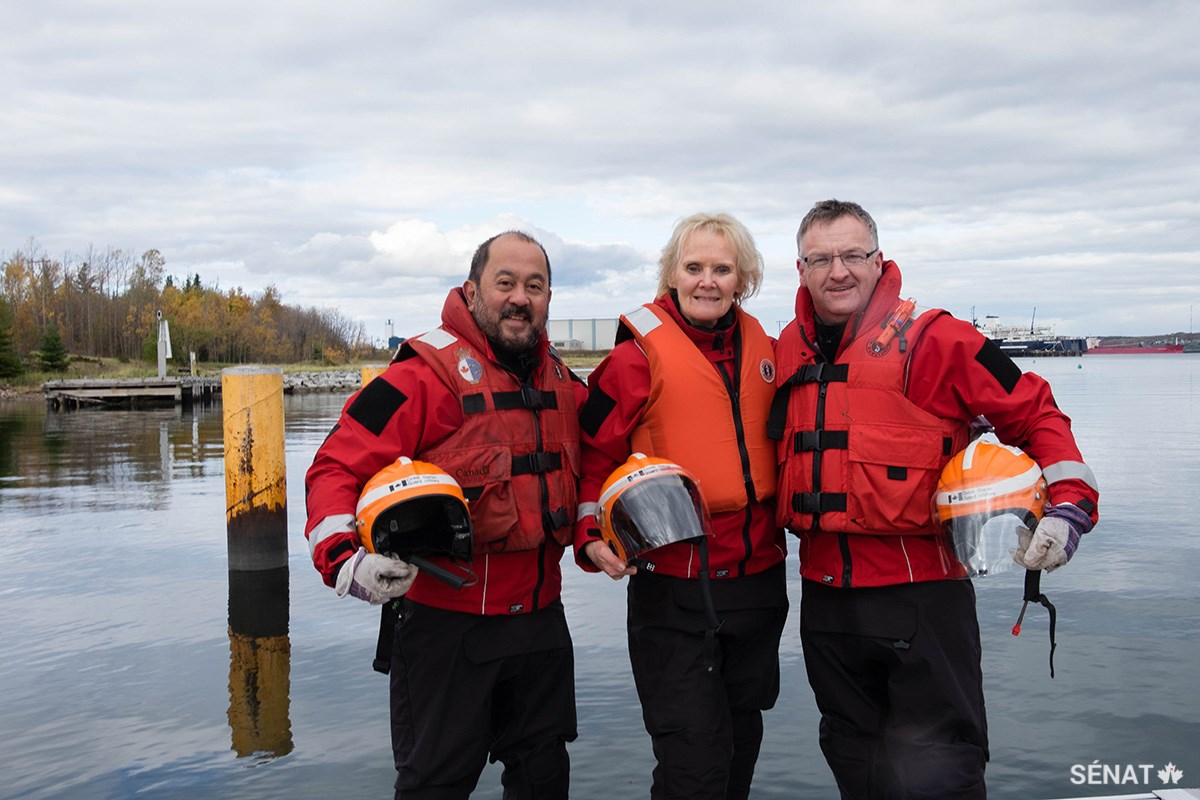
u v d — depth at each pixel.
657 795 3.20
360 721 4.89
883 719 3.25
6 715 5.02
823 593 3.25
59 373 60.09
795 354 3.32
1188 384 50.94
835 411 3.13
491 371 3.11
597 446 3.34
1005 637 6.07
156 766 4.38
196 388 42.59
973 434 3.23
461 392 3.05
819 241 3.15
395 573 2.66
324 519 2.84
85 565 8.55
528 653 3.10
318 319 100.50
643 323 3.35
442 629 3.05
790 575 7.89
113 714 5.02
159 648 6.15
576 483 3.26
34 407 38.28
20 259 86.25
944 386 3.10
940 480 3.05
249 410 7.81
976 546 2.90
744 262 3.35
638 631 3.33
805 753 4.43
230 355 84.06
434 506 2.98
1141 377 63.19
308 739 4.67
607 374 3.35
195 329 79.44
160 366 45.88
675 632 3.24
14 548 9.30
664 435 3.25
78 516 11.11
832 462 3.11
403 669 3.11
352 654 6.00
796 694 5.14
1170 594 7.08
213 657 5.96
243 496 7.82
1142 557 8.38
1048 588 7.28
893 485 3.03
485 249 3.13
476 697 3.04
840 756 3.26
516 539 3.03
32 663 5.86
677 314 3.37
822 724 3.35
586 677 5.42
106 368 67.75
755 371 3.34
